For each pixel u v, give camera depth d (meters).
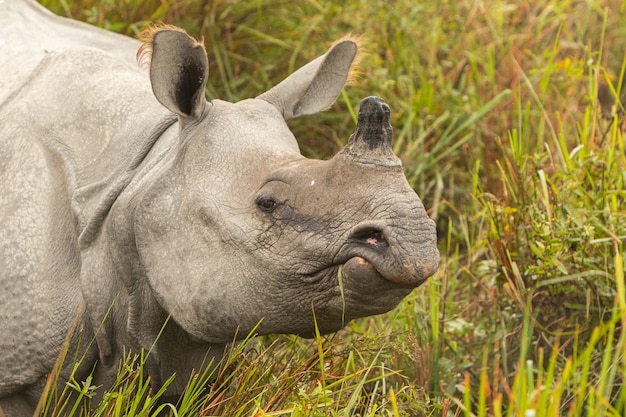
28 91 15.04
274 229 12.17
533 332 16.91
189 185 12.89
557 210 16.95
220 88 22.20
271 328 12.52
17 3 17.73
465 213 20.48
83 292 13.50
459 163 21.77
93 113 14.38
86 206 13.77
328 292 12.02
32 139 14.44
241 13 22.52
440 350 16.52
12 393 14.09
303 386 13.84
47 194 14.05
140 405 14.09
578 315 16.78
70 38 17.62
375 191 11.59
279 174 12.27
